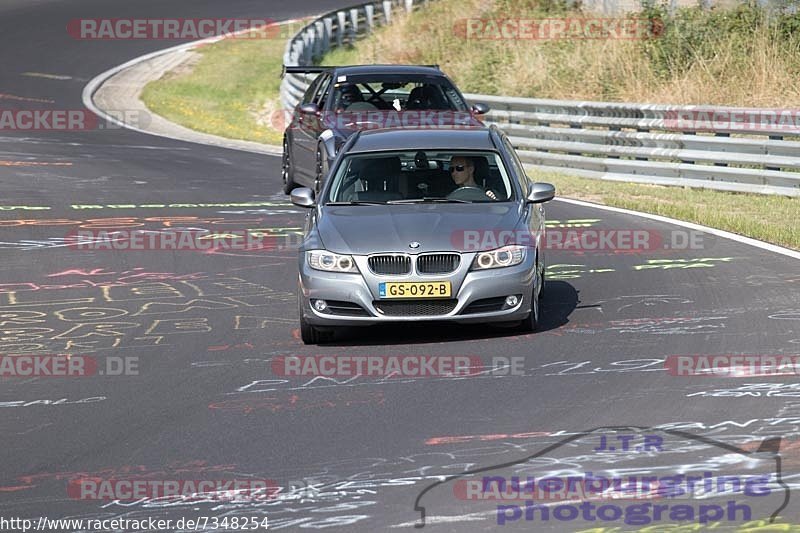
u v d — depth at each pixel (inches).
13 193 2536.9
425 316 1293.1
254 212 2313.0
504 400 1064.8
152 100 4685.0
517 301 1312.7
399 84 2348.7
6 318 1475.1
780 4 3794.3
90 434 1000.9
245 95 4975.4
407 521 775.7
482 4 5221.5
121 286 1658.5
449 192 1453.0
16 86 4822.8
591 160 2842.0
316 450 935.0
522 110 3095.5
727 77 3560.5
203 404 1083.3
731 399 1042.7
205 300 1563.7
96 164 3043.8
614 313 1430.9
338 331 1391.5
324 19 5344.5
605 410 1021.8
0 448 968.9
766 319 1362.0
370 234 1328.7
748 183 2509.8
